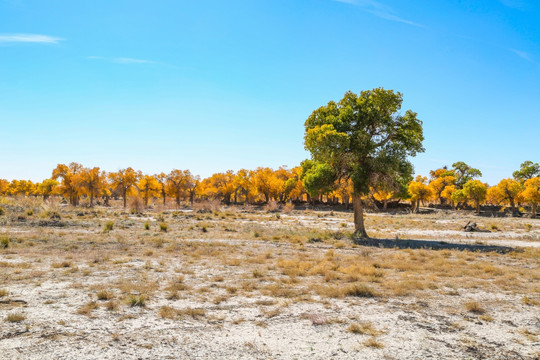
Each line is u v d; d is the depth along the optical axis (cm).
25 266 1143
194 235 2289
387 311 775
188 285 980
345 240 2189
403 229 3375
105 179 7731
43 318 670
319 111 2566
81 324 648
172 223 3195
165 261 1351
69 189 7525
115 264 1256
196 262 1345
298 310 773
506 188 6831
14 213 2672
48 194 8700
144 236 2128
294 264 1305
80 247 1614
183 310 750
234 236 2289
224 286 980
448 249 1884
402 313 763
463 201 8156
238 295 887
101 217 3512
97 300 805
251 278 1085
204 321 691
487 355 555
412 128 2439
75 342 565
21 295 820
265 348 565
